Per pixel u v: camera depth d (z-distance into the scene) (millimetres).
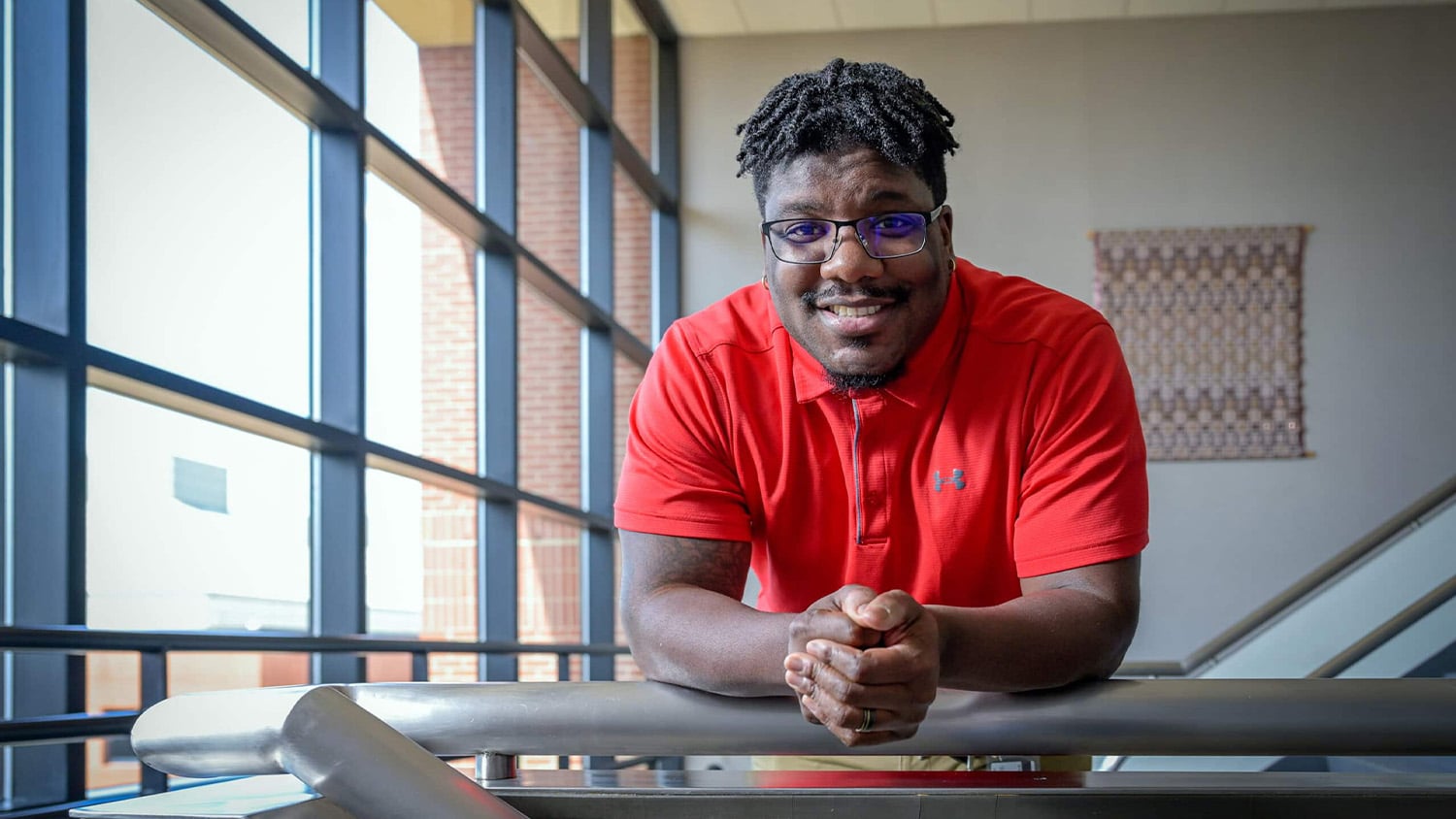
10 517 2607
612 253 6555
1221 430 7219
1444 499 3887
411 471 4328
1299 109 7293
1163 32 7375
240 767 625
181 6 3072
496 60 5234
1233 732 691
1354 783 674
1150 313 7289
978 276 1227
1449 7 7227
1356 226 7238
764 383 1156
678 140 7574
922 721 719
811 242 1020
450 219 4785
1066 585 1029
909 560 1172
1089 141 7387
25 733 2021
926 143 1033
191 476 3164
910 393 1110
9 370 2623
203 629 3211
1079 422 1070
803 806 669
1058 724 704
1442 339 7160
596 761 4145
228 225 3383
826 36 7566
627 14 7316
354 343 3889
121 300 2922
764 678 841
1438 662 3562
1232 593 7145
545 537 6012
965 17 7387
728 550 1118
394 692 728
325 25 3949
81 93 2695
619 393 7090
